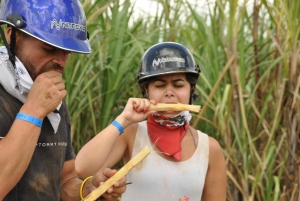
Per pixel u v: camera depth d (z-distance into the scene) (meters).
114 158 2.70
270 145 4.06
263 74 4.07
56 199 2.23
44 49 2.04
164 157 2.70
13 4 2.09
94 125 4.06
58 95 2.00
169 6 4.77
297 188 3.99
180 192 2.67
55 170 2.21
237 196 4.07
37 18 2.04
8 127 2.01
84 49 2.12
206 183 2.81
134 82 4.70
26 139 1.93
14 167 1.91
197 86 4.04
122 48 4.45
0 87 2.05
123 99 4.60
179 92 2.69
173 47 2.72
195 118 4.42
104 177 2.33
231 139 4.13
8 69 2.04
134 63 4.57
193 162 2.72
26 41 2.04
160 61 2.67
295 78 4.05
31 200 2.11
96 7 4.48
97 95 4.45
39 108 1.96
